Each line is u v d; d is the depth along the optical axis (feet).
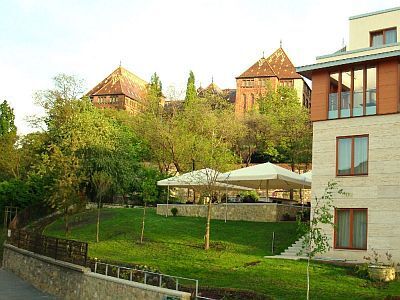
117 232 107.55
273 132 224.94
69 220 132.87
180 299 49.16
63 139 160.45
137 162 174.09
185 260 79.25
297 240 88.74
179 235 99.96
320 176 83.71
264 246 88.17
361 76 82.43
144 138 197.67
